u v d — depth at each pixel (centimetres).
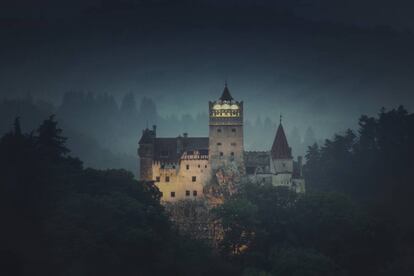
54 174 19388
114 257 17088
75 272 16650
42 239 17288
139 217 18850
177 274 18125
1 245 16775
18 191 18288
